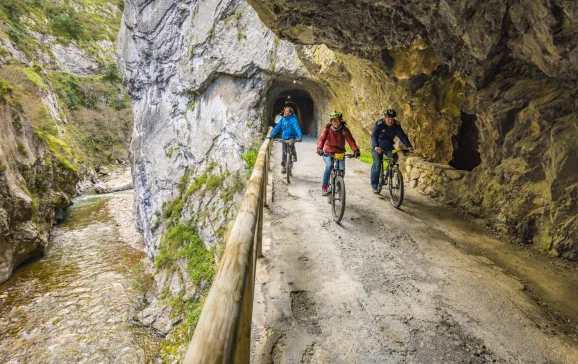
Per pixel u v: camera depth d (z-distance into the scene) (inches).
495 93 206.4
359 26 238.4
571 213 159.0
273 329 103.2
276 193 283.9
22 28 1648.6
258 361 89.3
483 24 169.6
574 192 156.5
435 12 187.2
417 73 301.4
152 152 976.3
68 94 1684.3
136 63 1018.7
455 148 330.6
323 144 214.1
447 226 208.2
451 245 178.9
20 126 804.6
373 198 271.9
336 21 240.1
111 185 1408.7
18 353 443.5
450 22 185.3
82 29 2071.9
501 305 121.3
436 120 331.3
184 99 880.3
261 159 205.8
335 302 120.3
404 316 113.0
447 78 303.9
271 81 742.5
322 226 204.5
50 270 682.8
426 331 105.3
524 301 124.5
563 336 104.8
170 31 854.5
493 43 175.0
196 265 649.6
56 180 968.3
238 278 46.6
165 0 839.7
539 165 180.4
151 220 916.6
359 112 517.3
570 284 137.6
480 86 217.5
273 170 385.4
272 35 693.3
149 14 884.0
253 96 733.9
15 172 743.1
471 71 214.4
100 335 499.2
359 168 412.5
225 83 768.9
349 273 143.7
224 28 738.8
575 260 156.1
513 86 197.9
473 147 326.0
